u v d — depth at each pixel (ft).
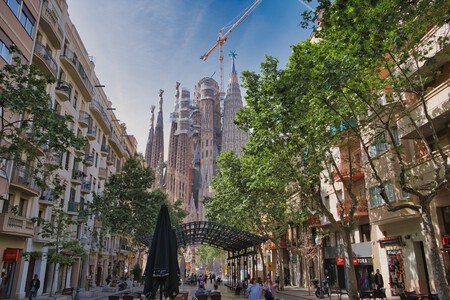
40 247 95.81
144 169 131.64
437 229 61.57
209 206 129.29
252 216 107.55
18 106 38.70
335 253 105.40
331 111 54.19
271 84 49.78
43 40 92.43
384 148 75.10
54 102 99.76
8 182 67.26
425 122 59.72
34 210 90.43
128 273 215.10
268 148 58.85
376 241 83.25
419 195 41.27
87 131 129.49
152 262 37.19
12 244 79.15
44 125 41.45
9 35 67.26
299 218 92.89
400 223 74.33
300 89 41.32
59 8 102.47
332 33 42.65
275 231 111.86
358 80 44.65
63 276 114.73
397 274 74.64
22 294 83.82
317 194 60.59
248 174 79.15
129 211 125.39
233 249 120.47
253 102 54.29
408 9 38.81
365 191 85.30
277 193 88.33
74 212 113.50
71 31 113.70
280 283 112.37
